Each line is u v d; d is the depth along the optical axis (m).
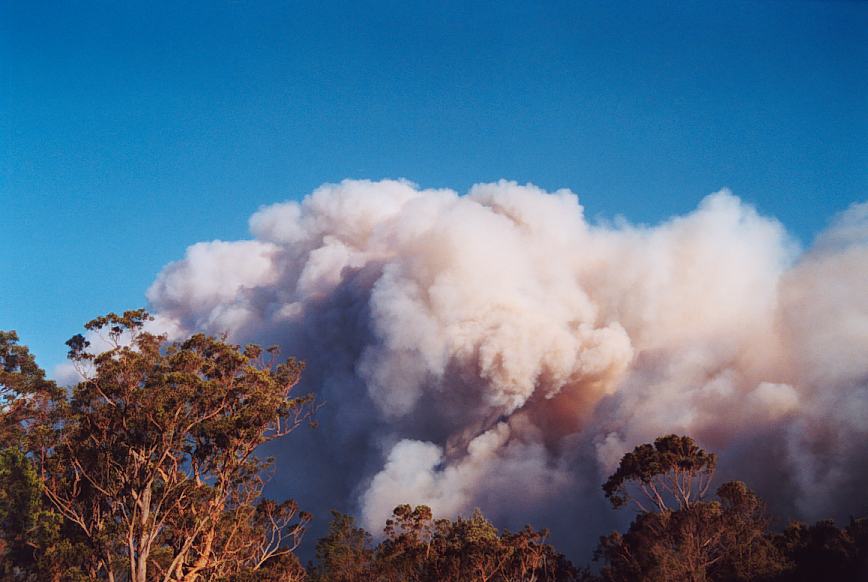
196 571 39.84
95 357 40.19
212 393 39.94
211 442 41.53
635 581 52.16
